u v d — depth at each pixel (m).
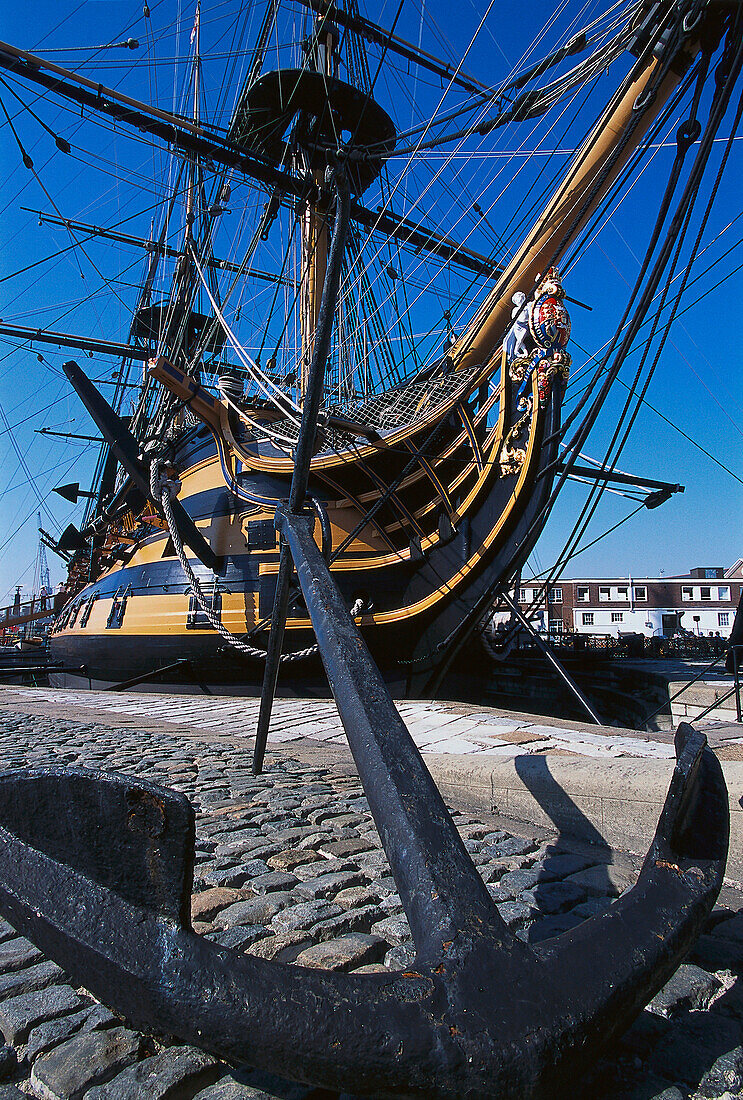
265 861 3.70
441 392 12.84
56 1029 2.10
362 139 21.50
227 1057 1.39
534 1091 1.29
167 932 1.47
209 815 4.60
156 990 1.40
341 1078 1.30
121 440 16.58
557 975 1.45
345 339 20.17
